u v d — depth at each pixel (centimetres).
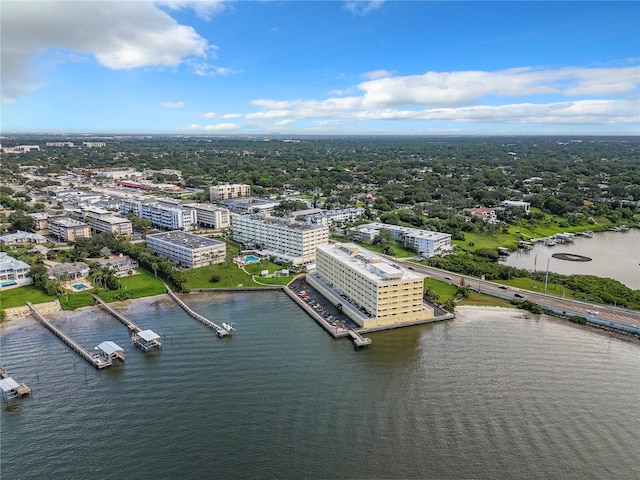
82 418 16550
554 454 14875
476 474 14050
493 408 17150
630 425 16212
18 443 15288
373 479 13862
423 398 17775
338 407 17175
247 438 15488
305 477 13900
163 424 16188
